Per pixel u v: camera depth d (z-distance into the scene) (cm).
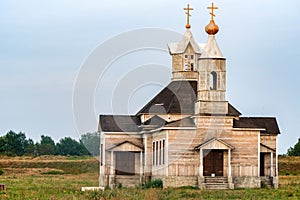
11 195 8056
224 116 10150
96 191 8162
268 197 8188
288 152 19888
